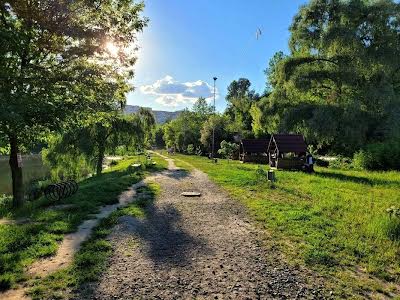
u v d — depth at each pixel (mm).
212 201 14484
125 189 17969
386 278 6801
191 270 7031
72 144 28297
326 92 38594
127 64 14273
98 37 12156
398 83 37438
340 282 6578
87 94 12953
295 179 21281
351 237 9094
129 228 10062
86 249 8070
